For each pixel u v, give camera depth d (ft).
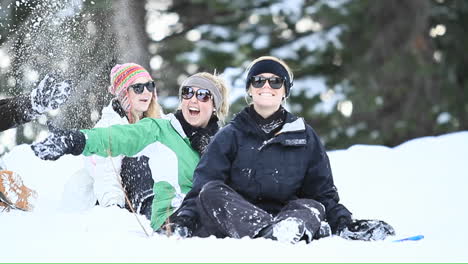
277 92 33.58
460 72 134.92
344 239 30.04
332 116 121.29
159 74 122.52
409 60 125.80
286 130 33.47
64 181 48.24
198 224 32.04
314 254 25.02
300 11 124.16
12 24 73.36
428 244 28.09
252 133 33.45
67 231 30.53
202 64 120.26
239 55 120.47
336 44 122.83
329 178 34.24
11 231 30.45
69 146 31.78
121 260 23.45
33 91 37.73
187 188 37.91
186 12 131.64
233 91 115.75
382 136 122.93
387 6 127.65
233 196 30.63
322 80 123.34
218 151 33.32
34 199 40.14
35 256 24.22
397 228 37.60
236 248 25.54
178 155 37.91
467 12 135.74
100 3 74.54
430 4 131.95
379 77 125.39
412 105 125.90
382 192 46.34
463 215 39.52
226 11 131.54
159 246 25.77
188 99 39.29
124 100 42.01
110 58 70.28
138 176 37.81
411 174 49.57
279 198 33.55
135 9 83.30
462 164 50.60
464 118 129.90
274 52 122.72
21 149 53.11
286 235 28.43
